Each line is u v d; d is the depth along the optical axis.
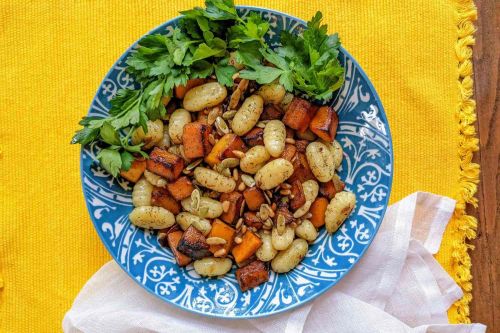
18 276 0.72
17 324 0.72
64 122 0.72
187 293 0.67
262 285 0.67
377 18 0.73
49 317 0.72
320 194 0.67
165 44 0.64
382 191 0.66
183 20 0.64
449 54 0.73
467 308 0.72
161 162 0.64
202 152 0.65
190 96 0.65
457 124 0.73
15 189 0.73
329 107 0.66
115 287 0.71
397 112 0.73
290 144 0.66
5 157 0.73
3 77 0.73
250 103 0.65
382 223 0.71
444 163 0.73
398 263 0.70
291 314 0.69
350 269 0.66
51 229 0.72
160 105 0.65
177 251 0.66
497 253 0.72
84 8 0.72
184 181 0.65
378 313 0.70
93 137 0.64
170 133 0.65
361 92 0.66
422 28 0.73
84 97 0.72
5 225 0.72
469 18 0.73
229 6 0.63
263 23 0.63
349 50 0.73
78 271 0.72
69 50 0.73
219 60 0.66
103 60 0.72
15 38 0.73
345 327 0.70
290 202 0.66
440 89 0.73
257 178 0.65
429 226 0.72
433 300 0.71
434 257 0.72
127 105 0.64
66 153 0.72
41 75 0.73
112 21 0.72
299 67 0.64
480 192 0.73
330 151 0.66
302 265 0.68
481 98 0.73
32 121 0.73
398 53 0.73
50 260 0.72
